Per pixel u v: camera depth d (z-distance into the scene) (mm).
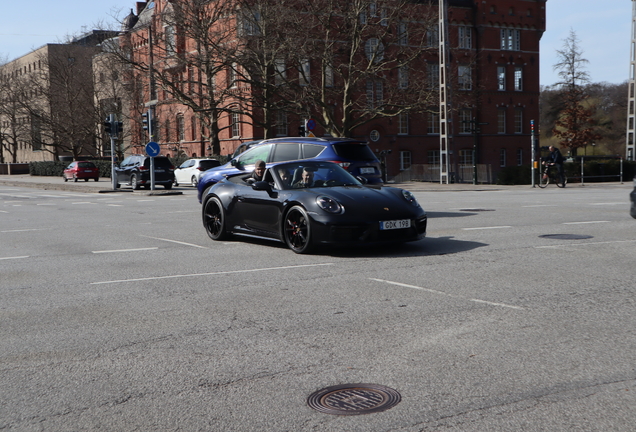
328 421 3357
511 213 14359
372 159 13172
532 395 3623
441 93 34062
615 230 10859
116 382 4043
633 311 5441
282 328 5207
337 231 8758
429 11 39250
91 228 13477
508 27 56500
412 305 5883
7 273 8203
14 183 44875
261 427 3309
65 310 6066
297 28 36312
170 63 44656
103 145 56969
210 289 6875
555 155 29375
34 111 60125
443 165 34469
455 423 3279
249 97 43250
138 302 6328
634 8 35656
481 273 7340
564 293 6199
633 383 3766
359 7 36625
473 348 4531
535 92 58250
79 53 57781
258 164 10812
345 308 5836
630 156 37031
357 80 37500
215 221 11000
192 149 52844
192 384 3971
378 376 4012
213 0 39125
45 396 3842
